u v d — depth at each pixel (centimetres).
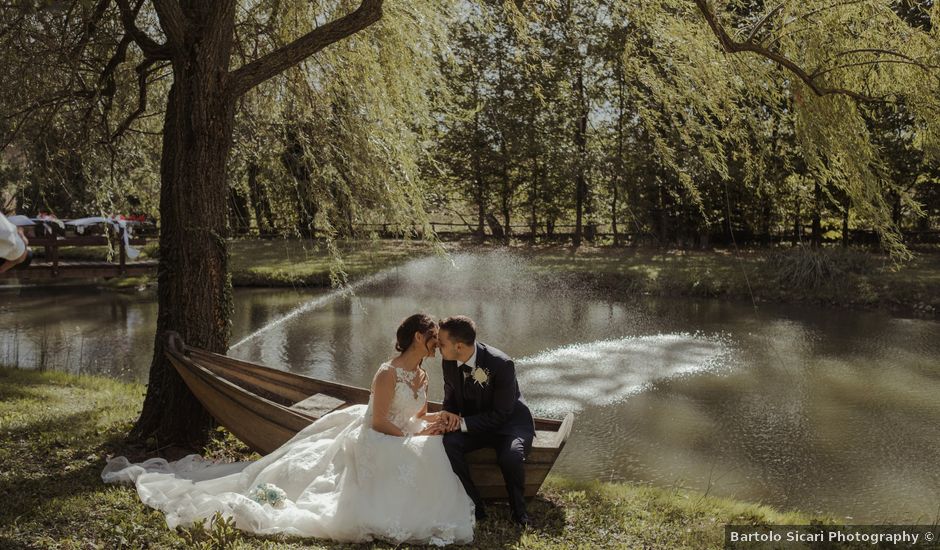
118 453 609
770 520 550
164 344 623
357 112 816
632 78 728
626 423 1004
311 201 851
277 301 2233
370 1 592
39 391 912
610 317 1905
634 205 3450
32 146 886
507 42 3288
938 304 1912
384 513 443
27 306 2111
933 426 981
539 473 505
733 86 693
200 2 602
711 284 2259
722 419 1022
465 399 494
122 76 930
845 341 1560
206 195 625
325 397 621
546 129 3522
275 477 491
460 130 3738
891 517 687
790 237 3353
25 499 483
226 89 611
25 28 755
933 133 679
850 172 667
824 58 649
